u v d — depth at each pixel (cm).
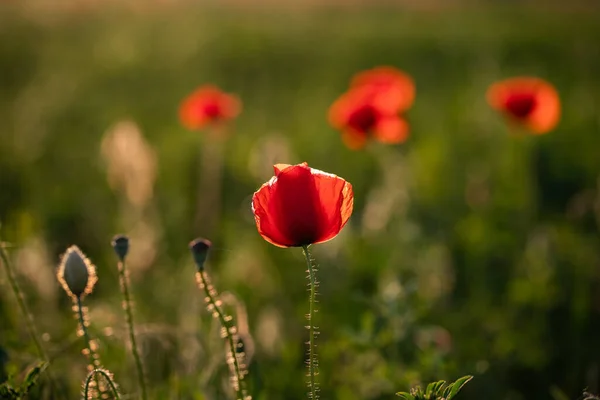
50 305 459
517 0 3934
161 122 1152
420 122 1131
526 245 631
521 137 854
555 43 2200
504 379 475
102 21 2464
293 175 240
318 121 1149
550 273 566
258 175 587
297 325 522
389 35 2462
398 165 683
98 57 1750
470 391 456
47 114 1107
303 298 553
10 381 288
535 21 3011
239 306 349
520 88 679
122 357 369
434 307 541
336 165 909
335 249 545
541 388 482
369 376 416
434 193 773
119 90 1442
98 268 617
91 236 680
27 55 1811
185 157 872
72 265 264
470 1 3997
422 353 408
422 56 1984
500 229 694
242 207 742
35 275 451
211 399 338
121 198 562
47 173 882
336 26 2728
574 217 697
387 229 612
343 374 439
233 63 1853
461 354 484
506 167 823
